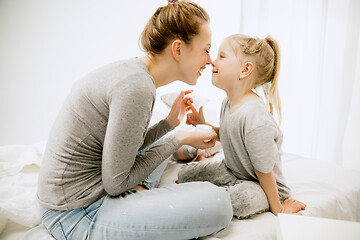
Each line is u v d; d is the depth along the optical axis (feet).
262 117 2.87
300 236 1.66
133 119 2.20
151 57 2.71
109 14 6.50
